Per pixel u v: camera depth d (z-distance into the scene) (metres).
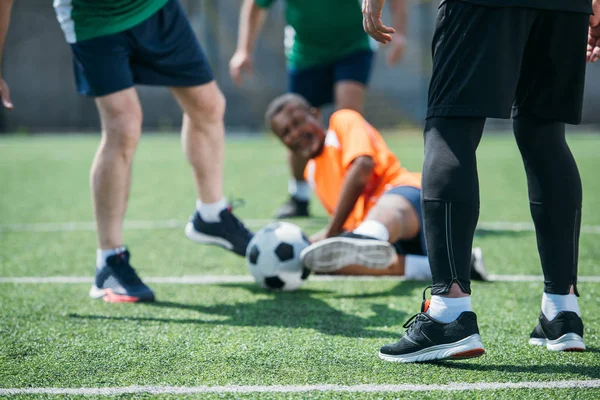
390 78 31.05
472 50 2.99
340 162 5.52
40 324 3.97
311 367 3.17
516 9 2.98
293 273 4.75
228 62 30.17
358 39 8.21
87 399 2.81
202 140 5.00
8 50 27.83
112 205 4.56
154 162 16.06
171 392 2.88
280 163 15.90
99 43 4.32
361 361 3.25
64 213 8.81
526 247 6.36
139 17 4.36
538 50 3.17
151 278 5.25
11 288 4.89
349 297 4.66
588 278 5.05
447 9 3.04
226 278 5.28
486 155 17.72
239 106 30.14
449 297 3.06
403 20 8.79
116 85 4.39
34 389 2.93
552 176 3.28
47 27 28.09
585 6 3.13
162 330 3.84
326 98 8.74
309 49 8.37
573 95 3.20
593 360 3.22
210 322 4.01
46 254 6.19
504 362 3.21
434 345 3.10
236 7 30.02
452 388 2.88
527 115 3.29
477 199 3.06
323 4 8.03
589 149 18.62
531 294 4.65
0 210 9.07
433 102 3.14
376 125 30.09
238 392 2.86
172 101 29.27
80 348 3.50
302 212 8.49
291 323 3.98
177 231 7.40
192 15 29.78
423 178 3.13
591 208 8.77
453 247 3.04
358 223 5.54
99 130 28.69
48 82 28.23
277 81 30.28
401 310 4.27
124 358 3.34
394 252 4.68
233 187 11.55
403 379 2.99
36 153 18.39
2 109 27.72
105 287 4.58
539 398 2.77
